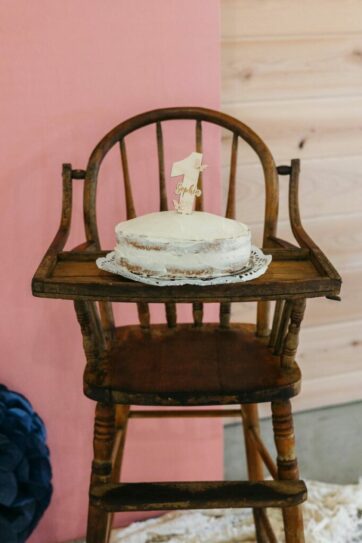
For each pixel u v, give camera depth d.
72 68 1.43
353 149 1.83
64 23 1.40
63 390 1.61
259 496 1.16
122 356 1.29
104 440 1.23
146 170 1.54
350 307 1.97
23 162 1.46
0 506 1.41
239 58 1.67
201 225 1.08
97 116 1.47
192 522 1.68
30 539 1.68
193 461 1.76
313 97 1.75
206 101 1.53
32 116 1.44
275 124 1.75
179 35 1.47
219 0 1.48
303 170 1.80
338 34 1.73
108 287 1.03
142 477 1.74
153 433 1.71
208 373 1.22
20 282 1.52
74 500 1.69
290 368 1.22
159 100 1.50
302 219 1.85
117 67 1.46
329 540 1.60
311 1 1.68
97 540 1.23
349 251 1.92
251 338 1.38
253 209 1.78
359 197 1.88
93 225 1.37
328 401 2.04
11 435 1.43
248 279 1.04
